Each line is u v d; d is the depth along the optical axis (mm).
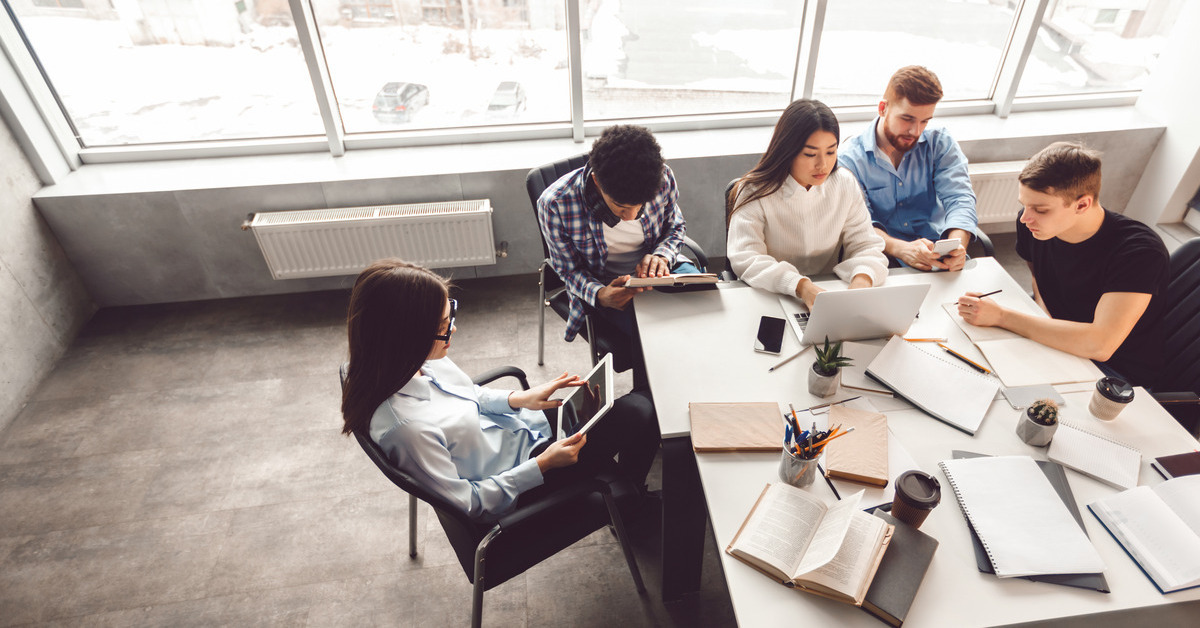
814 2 2961
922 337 1713
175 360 2861
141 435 2486
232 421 2543
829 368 1477
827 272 2184
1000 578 1122
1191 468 1294
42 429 2520
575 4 2844
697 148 3160
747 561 1163
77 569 2006
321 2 2791
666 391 1556
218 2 2729
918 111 2193
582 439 1435
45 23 2705
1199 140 3061
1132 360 1752
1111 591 1095
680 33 3041
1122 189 3438
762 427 1426
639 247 2146
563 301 2283
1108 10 3160
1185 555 1121
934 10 3111
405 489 1217
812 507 1217
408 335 1203
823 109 1805
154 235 2986
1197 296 1717
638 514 1608
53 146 2906
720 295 1913
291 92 3027
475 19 2914
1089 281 1747
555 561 1985
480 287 3295
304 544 2070
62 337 2908
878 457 1332
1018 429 1400
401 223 2943
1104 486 1282
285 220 2895
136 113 3000
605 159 1614
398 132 3227
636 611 1852
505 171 3012
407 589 1933
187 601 1911
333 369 2807
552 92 3186
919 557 1131
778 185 1945
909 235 2543
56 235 2902
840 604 1093
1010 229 3611
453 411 1452
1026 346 1664
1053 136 3221
